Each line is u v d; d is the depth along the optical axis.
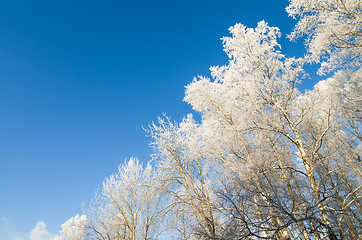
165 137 10.73
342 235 4.63
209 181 8.01
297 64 7.69
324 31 8.09
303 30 8.34
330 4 7.57
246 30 8.57
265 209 4.78
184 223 8.85
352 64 8.55
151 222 10.78
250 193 4.78
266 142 6.86
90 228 12.22
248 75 8.45
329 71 8.79
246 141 7.51
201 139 9.12
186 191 9.55
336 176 5.99
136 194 12.24
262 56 8.25
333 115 8.27
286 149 7.35
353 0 7.27
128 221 12.06
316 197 5.21
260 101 8.00
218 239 4.41
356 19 7.37
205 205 7.43
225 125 8.19
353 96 8.57
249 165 5.64
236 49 8.55
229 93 8.45
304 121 7.76
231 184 5.34
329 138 8.08
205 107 8.68
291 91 7.77
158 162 11.07
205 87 8.59
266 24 8.30
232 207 4.79
